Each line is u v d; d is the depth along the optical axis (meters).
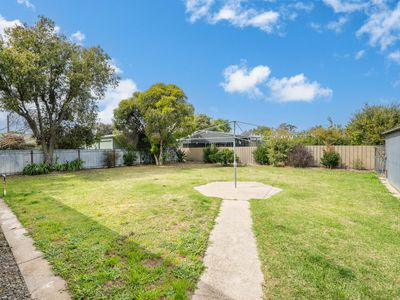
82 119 15.22
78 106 14.73
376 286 2.55
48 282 2.66
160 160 18.94
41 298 2.38
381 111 15.10
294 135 17.17
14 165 13.32
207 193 7.30
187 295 2.40
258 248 3.46
